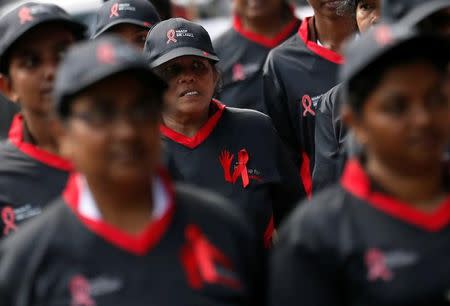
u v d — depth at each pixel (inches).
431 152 231.9
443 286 231.0
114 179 234.2
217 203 253.1
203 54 373.1
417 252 232.5
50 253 238.1
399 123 230.4
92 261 235.8
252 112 390.3
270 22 557.3
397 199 241.1
